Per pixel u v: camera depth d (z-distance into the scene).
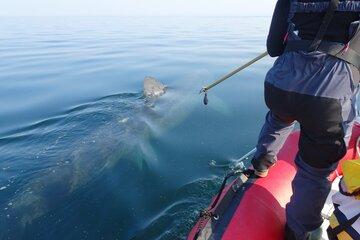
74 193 4.82
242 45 17.41
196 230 2.78
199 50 15.91
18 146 6.34
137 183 5.11
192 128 7.04
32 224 4.27
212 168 5.52
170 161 5.75
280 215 2.90
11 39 20.78
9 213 4.40
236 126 7.06
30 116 7.95
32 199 4.61
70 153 5.79
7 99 9.23
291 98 2.29
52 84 10.56
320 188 2.42
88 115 7.66
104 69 12.32
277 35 2.51
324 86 2.16
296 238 2.57
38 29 28.09
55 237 4.11
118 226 4.28
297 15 2.27
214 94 8.99
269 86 2.43
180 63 13.01
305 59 2.22
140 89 9.68
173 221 4.32
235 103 8.30
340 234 2.29
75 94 9.46
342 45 2.12
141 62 13.38
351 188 2.21
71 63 13.51
